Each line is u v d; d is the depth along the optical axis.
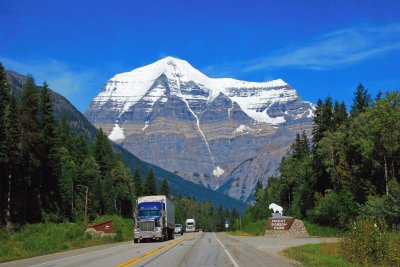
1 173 76.62
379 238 22.89
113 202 131.00
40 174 86.00
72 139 122.62
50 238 44.84
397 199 51.84
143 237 47.19
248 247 36.81
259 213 104.50
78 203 108.31
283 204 125.25
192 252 30.34
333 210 70.50
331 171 74.56
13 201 78.38
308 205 87.88
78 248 38.19
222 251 31.47
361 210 56.44
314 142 86.56
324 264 21.16
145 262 22.84
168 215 51.88
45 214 86.00
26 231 64.00
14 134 72.38
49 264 22.83
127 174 143.00
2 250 31.27
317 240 50.75
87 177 114.12
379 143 61.78
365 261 22.33
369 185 65.06
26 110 77.81
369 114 62.31
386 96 60.12
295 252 28.88
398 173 63.97
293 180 107.12
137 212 48.34
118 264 21.81
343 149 70.62
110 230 60.44
